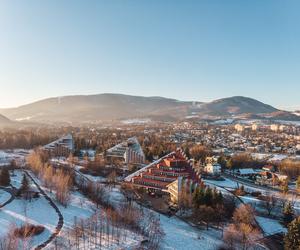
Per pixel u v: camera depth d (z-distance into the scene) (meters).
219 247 155.75
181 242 158.25
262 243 164.00
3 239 137.25
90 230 153.12
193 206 196.38
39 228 150.38
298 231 141.38
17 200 191.62
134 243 144.38
